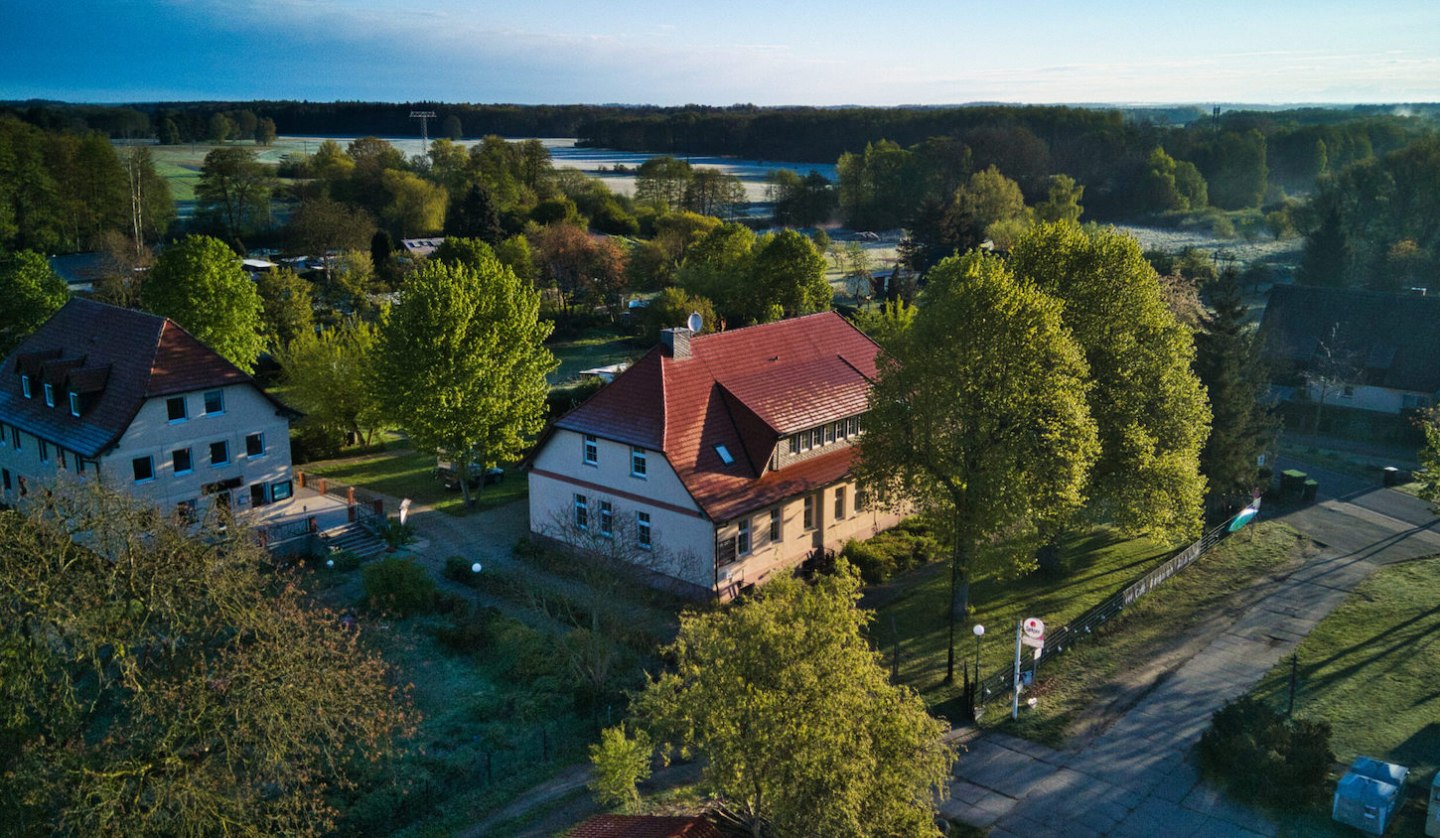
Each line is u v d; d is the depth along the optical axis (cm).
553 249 12256
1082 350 4184
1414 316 7575
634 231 16925
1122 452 4331
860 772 2125
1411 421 7000
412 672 3778
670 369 4638
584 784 3123
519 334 5344
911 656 3991
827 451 4950
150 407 4756
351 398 6500
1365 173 12681
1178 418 4419
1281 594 4559
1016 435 3856
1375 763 3044
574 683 3653
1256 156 19675
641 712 3262
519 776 3164
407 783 3056
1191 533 4591
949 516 3953
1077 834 2906
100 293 9525
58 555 2519
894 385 4025
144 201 14212
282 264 13475
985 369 3772
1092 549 5103
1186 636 4156
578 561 4544
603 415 4638
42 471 5125
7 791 2380
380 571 4259
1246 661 3928
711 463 4450
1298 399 7619
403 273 12188
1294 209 14075
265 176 18562
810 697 2125
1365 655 3950
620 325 11412
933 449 3916
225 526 3019
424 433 5188
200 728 2484
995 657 3966
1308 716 3506
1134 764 3259
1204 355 5391
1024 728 3484
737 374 4869
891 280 11788
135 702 2520
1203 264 11406
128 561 2581
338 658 3002
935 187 18900
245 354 7356
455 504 5650
